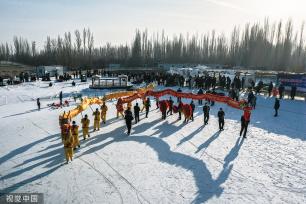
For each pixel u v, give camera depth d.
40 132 19.48
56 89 41.53
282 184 12.29
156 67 81.25
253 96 26.19
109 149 16.14
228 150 16.03
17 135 18.89
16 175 13.07
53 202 10.95
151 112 25.28
